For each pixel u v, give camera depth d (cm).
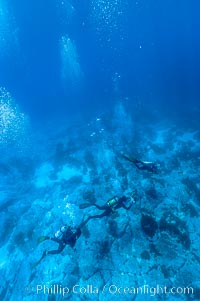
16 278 610
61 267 598
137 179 851
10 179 1055
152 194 750
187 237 600
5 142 1505
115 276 552
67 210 774
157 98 1962
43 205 833
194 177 821
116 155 1036
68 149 1218
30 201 875
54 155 1199
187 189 749
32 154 1278
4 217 808
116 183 859
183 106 1603
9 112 2025
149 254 582
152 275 539
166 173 869
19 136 1611
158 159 978
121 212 702
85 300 518
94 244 632
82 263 593
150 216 657
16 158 1241
